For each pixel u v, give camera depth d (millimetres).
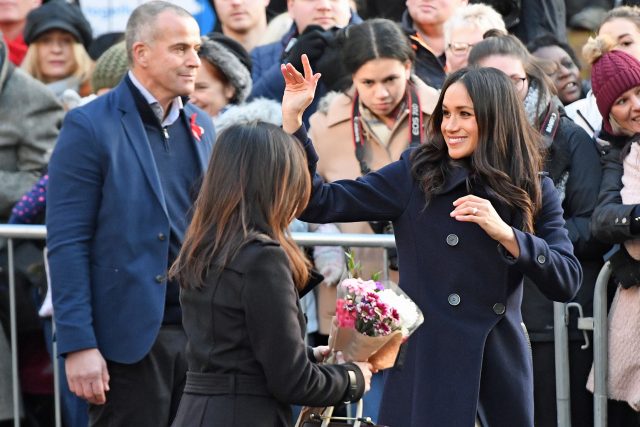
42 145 22438
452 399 14812
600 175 19203
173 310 18094
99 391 17531
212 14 28344
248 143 13141
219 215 13008
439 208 15211
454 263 15070
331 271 20406
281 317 12578
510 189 14836
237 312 12727
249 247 12742
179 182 18203
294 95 15094
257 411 12695
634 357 18719
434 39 25391
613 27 21719
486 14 22375
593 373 19203
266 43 27219
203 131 18750
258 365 12758
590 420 19656
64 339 17406
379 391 20000
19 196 21953
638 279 18375
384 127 21328
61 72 26328
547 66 22875
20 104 22359
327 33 24109
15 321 20453
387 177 15500
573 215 19328
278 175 13078
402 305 13477
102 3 28359
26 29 26516
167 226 17797
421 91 21406
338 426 13508
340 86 23469
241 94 23703
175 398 18234
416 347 15125
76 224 17562
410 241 15359
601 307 18984
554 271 14539
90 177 17594
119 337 17578
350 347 13531
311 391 12758
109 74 23547
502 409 15008
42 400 20922
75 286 17469
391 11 28438
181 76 17984
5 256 20812
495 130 14922
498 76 15109
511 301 15195
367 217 15508
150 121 18094
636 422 19469
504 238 14328
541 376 19516
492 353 15016
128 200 17625
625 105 18672
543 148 15656
